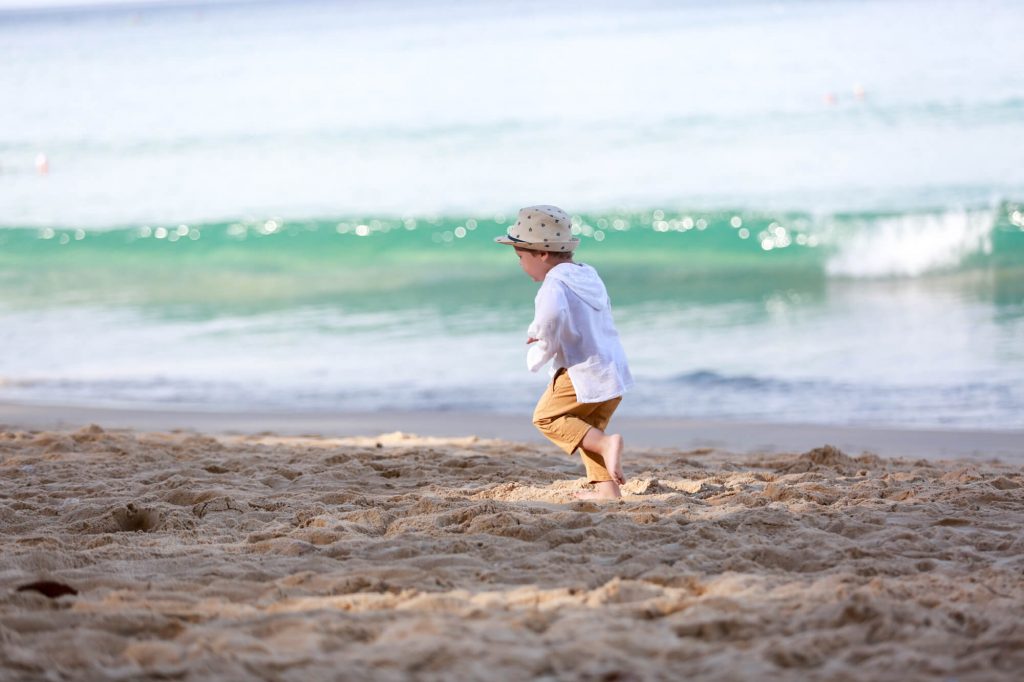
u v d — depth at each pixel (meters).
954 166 59.28
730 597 8.97
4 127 94.56
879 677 7.18
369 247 52.19
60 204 64.94
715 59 111.94
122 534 12.59
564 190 61.41
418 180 66.38
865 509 13.52
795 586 9.44
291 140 81.19
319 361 34.25
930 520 12.82
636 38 143.75
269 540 11.79
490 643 7.80
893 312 37.94
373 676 7.12
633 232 50.91
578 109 86.50
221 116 94.31
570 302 13.64
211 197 65.12
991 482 15.62
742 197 56.56
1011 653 7.65
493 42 153.50
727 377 30.25
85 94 115.50
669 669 7.36
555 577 10.09
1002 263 44.38
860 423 25.36
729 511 13.28
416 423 26.20
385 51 148.12
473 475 17.06
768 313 38.88
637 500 14.23
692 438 23.89
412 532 12.34
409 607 8.88
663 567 10.28
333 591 9.66
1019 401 26.52
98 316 42.53
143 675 7.16
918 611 8.47
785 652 7.60
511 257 49.88
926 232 47.53
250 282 47.66
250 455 18.97
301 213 59.59
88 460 18.55
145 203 64.38
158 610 8.86
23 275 50.22
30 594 9.10
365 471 17.30
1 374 33.75
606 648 7.64
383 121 86.56
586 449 14.11
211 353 35.88
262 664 7.31
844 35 122.94
